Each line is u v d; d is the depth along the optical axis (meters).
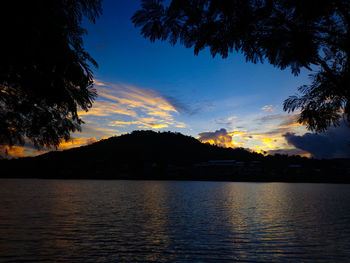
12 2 2.29
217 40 2.94
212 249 10.35
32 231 14.00
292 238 12.55
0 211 23.78
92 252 9.88
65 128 3.69
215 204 33.69
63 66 2.72
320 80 2.87
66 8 2.75
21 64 2.60
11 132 3.34
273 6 2.55
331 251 10.12
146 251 10.06
